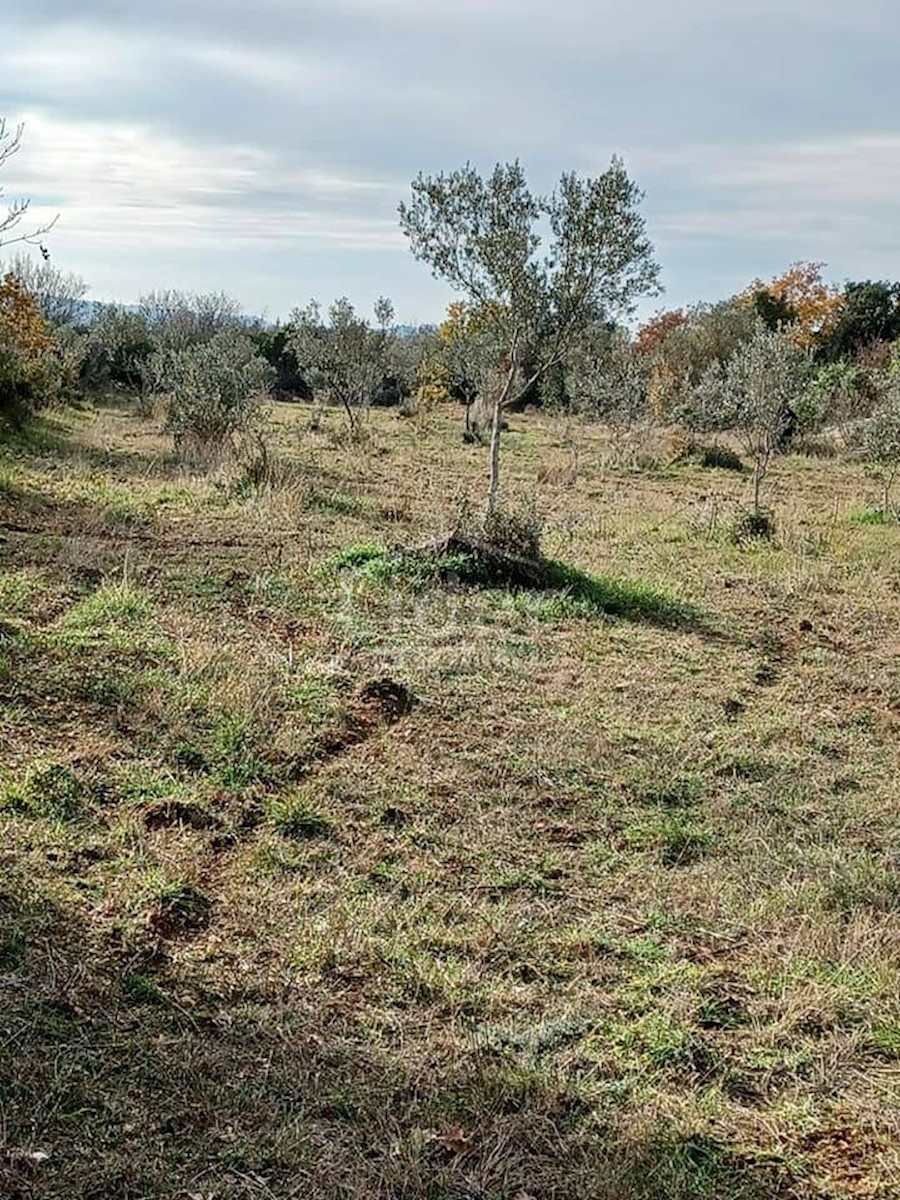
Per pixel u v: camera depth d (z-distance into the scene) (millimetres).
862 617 10141
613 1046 3760
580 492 18016
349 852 4996
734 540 13461
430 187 12180
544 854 5160
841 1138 3375
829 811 5859
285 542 11352
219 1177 2990
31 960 3863
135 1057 3447
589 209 12242
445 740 6426
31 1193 2838
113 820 4977
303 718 6473
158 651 7258
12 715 5941
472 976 4098
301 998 3883
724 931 4574
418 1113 3346
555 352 12758
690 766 6348
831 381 29375
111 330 36375
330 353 27219
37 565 9289
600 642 8734
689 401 27766
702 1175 3176
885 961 4297
